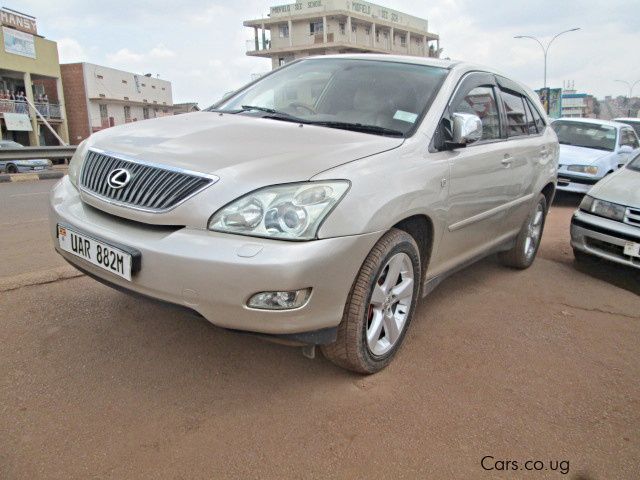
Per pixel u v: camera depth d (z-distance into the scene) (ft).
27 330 10.47
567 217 28.22
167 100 171.63
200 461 7.13
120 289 8.58
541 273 16.79
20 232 19.54
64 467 6.88
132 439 7.47
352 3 180.04
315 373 9.50
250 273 7.42
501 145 13.32
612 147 33.76
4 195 32.55
